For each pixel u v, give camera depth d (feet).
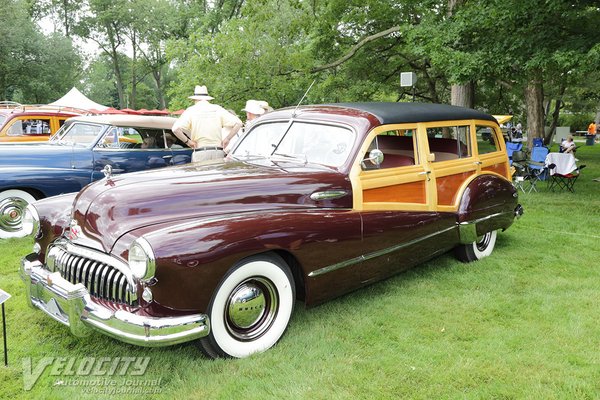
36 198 21.65
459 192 16.57
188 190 11.24
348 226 12.35
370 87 60.44
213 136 21.67
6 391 9.61
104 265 10.26
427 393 9.46
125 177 11.98
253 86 50.72
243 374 10.07
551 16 30.55
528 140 56.70
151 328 9.27
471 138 17.58
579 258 18.34
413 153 15.46
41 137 32.76
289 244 10.97
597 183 40.16
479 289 15.07
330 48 57.82
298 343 11.42
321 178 12.60
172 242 9.43
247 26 50.31
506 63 31.60
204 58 49.26
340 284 12.44
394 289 15.08
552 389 9.57
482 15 32.45
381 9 52.65
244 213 11.23
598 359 10.70
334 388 9.59
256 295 10.79
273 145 14.83
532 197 32.94
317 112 14.76
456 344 11.47
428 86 70.08
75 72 150.10
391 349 11.21
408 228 14.10
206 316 9.89
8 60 114.01
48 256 11.53
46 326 12.39
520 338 11.71
